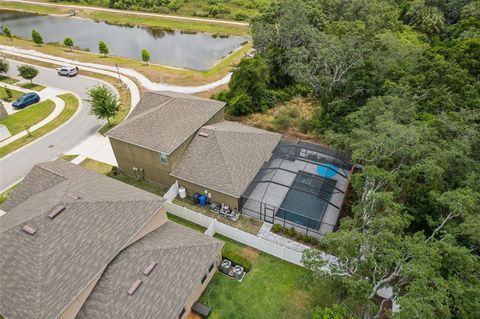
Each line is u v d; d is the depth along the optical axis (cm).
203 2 9362
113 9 9331
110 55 6281
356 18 5925
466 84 3092
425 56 3550
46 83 4991
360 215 1938
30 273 1579
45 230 1711
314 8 5522
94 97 3656
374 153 2106
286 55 4522
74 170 2384
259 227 2461
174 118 2836
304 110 4000
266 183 2659
